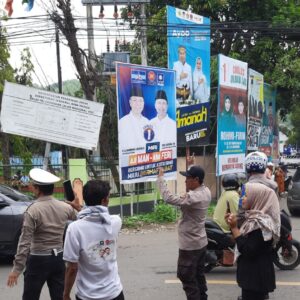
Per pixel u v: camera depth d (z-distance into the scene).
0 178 14.41
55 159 21.42
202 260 6.11
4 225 9.32
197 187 6.07
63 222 5.21
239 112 19.72
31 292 5.07
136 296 7.16
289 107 26.89
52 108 13.40
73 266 3.93
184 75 16.61
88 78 17.81
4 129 12.97
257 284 4.98
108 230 3.98
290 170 44.03
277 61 24.55
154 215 14.90
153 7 25.80
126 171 13.93
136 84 14.10
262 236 4.92
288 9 24.08
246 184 5.19
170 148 15.35
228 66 18.77
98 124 13.84
